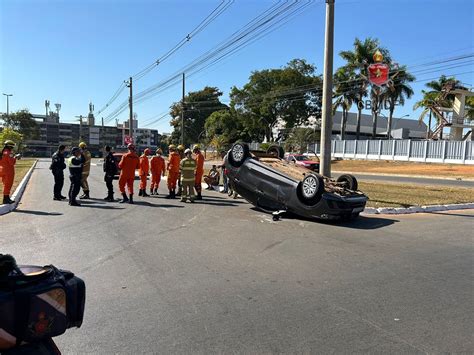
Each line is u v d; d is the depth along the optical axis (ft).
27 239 25.18
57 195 43.68
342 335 12.92
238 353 11.71
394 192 54.70
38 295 7.64
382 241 26.22
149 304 15.26
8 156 37.11
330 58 42.55
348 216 32.22
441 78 170.40
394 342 12.51
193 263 20.65
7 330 7.41
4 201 37.35
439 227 31.35
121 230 28.27
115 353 11.66
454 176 91.40
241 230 28.94
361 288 17.33
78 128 409.08
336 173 105.91
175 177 47.06
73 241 24.84
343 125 167.73
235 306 15.17
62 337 12.57
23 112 280.92
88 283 17.48
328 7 42.29
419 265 20.93
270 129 194.08
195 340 12.48
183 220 32.48
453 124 150.51
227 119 211.41
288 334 12.94
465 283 18.19
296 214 34.32
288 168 36.63
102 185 61.11
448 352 11.95
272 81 190.29
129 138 132.46
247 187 37.45
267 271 19.49
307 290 16.98
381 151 142.00
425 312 14.87
